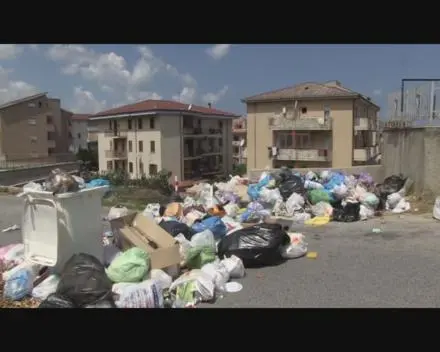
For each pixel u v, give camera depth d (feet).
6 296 15.19
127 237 18.75
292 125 124.67
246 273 18.60
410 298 15.30
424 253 20.90
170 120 149.79
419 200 34.06
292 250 20.52
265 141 132.05
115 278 15.52
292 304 15.02
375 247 22.34
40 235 16.20
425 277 17.40
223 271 17.24
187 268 18.37
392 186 35.81
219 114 175.83
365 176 38.52
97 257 17.22
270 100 128.77
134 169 158.51
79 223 16.40
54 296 13.93
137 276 15.57
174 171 152.15
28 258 16.44
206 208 30.53
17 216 32.76
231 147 188.14
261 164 133.39
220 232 22.17
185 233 21.47
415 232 25.48
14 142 181.98
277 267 19.38
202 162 168.35
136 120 155.63
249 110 134.00
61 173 16.62
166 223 22.12
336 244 23.24
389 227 27.17
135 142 156.97
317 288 16.53
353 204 29.94
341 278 17.61
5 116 178.40
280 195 33.55
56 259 15.66
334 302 15.14
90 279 14.14
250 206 30.50
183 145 154.92
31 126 187.83
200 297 15.28
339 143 120.57
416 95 37.09
